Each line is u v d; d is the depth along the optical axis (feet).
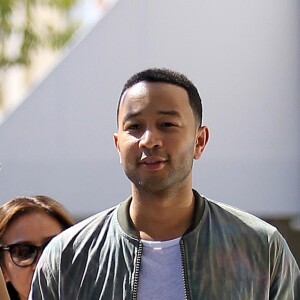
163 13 57.41
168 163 21.03
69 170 58.13
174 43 57.41
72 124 58.18
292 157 57.16
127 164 21.25
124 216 22.12
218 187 57.36
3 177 58.49
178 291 21.35
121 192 57.88
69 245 22.40
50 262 22.53
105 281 21.72
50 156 58.29
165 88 21.42
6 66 71.87
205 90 57.36
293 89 57.26
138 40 57.62
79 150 58.18
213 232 22.02
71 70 58.13
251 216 22.74
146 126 21.20
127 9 57.67
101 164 57.93
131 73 57.67
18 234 29.12
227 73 57.36
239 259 21.89
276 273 22.47
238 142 57.41
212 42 57.31
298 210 57.21
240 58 57.26
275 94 57.26
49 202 29.78
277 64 57.31
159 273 21.50
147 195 21.42
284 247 22.67
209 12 57.26
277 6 57.16
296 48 57.16
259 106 57.36
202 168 57.57
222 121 57.41
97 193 58.03
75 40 71.31
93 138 58.13
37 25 73.31
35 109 58.54
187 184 21.70
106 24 57.82
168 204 21.57
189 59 57.36
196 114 21.90
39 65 84.89
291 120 57.26
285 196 57.26
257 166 57.36
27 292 29.17
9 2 69.82
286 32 57.16
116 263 21.75
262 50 57.31
